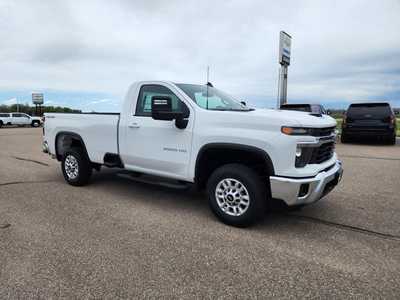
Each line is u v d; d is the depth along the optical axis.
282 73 16.80
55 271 2.80
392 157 9.57
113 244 3.36
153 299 2.41
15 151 11.68
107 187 5.84
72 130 5.79
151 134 4.53
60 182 6.26
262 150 3.51
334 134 4.12
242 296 2.46
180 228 3.83
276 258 3.08
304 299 2.43
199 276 2.74
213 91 4.95
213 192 4.00
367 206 4.73
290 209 4.58
